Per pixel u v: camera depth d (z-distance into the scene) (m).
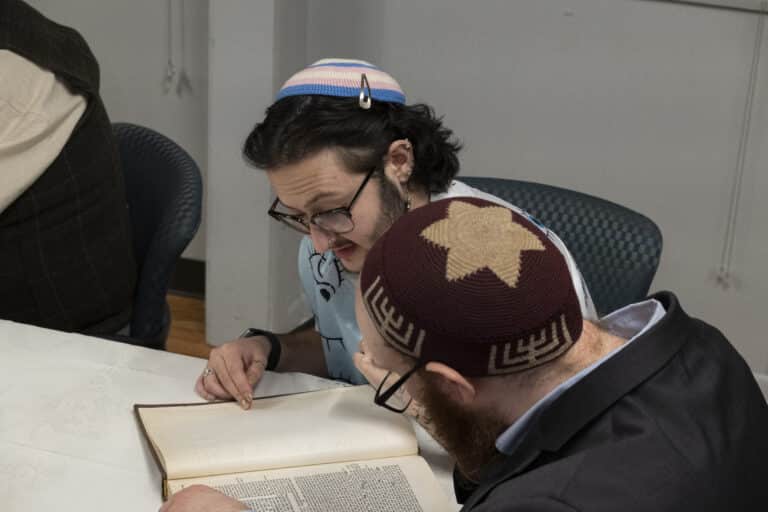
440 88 2.65
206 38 2.85
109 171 1.57
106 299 1.61
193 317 2.99
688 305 2.60
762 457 0.70
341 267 1.25
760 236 2.46
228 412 1.06
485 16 2.53
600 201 1.54
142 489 0.93
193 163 1.64
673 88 2.42
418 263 0.66
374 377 0.79
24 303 1.53
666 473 0.63
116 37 2.94
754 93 2.34
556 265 0.67
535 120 2.59
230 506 0.81
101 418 1.06
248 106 2.47
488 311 0.63
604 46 2.45
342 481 0.93
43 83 1.47
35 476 0.94
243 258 2.63
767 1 2.24
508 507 0.63
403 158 1.02
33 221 1.47
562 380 0.70
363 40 2.66
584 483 0.62
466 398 0.70
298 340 1.38
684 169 2.48
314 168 0.97
